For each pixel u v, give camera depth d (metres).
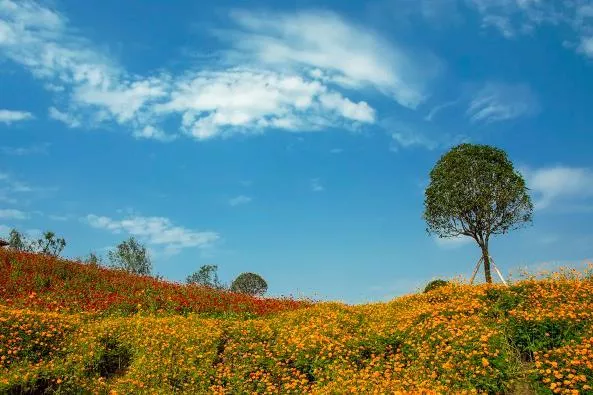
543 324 10.51
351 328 13.76
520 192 21.31
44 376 10.55
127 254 30.56
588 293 13.12
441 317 12.41
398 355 11.04
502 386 8.98
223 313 19.48
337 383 9.73
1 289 18.70
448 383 9.20
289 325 14.55
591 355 8.60
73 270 22.58
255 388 10.73
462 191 21.73
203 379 11.02
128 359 12.91
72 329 13.83
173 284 23.30
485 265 21.64
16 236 29.64
